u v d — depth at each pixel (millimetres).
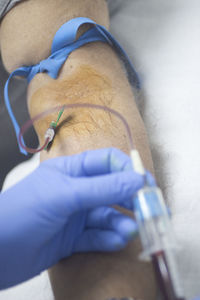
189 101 522
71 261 420
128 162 412
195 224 443
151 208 357
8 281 417
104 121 479
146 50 590
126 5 654
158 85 551
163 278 350
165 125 518
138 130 479
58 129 486
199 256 421
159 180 483
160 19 613
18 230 399
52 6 530
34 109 516
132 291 394
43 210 399
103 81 504
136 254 410
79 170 420
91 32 536
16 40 541
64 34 516
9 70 573
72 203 395
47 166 429
